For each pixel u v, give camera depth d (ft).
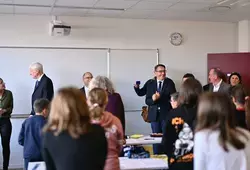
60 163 6.17
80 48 22.20
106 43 22.61
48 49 21.70
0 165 20.86
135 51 23.06
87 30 22.29
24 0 17.66
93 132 6.39
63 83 21.97
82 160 6.16
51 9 19.89
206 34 24.29
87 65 22.34
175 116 8.09
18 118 21.35
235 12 21.07
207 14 21.63
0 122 18.97
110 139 8.49
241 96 9.81
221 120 6.53
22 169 20.88
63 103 6.25
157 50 23.39
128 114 22.98
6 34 21.08
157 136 15.21
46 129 6.33
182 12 21.01
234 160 6.50
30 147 12.21
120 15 21.84
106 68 22.63
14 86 21.25
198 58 24.14
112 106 11.29
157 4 18.76
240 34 24.36
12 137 21.24
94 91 8.73
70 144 6.14
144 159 11.33
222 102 6.60
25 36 21.35
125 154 12.02
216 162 6.48
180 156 7.98
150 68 23.30
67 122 6.18
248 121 8.45
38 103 12.46
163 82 18.75
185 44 23.91
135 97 23.06
